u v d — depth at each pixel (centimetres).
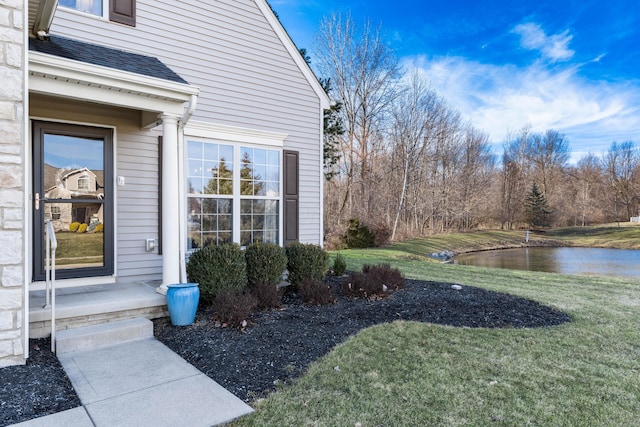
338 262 795
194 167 615
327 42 2238
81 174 522
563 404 285
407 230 2558
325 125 2041
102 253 540
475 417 263
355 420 255
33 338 389
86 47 477
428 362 358
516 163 3797
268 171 708
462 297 625
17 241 327
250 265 577
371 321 480
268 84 717
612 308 600
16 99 328
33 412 257
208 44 640
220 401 275
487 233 3020
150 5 584
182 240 540
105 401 274
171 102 469
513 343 419
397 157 2466
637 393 305
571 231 3459
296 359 355
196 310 460
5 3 324
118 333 397
